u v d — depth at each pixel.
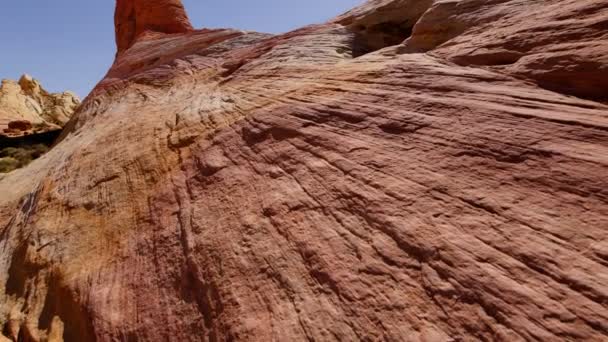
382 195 5.53
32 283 8.28
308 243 5.43
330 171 6.68
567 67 6.21
